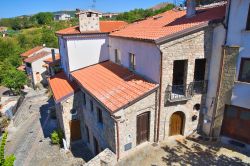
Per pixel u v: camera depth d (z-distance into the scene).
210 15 14.61
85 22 21.19
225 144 14.98
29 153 21.02
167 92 14.03
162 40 12.68
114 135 13.24
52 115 28.83
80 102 19.53
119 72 18.11
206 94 15.23
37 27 112.00
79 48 21.38
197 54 13.97
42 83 45.59
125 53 18.30
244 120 14.04
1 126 27.41
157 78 13.84
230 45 13.15
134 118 13.59
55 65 28.70
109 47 22.31
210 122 15.29
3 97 40.22
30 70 45.78
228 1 12.65
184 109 15.05
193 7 16.34
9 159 10.25
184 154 14.16
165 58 13.26
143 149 14.62
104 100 13.68
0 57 63.28
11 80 39.88
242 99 13.56
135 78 15.82
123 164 13.47
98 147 17.47
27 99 37.81
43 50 51.69
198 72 15.69
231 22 12.84
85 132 20.12
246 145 14.22
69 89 19.66
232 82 13.67
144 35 15.04
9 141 24.03
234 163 13.30
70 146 20.38
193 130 15.96
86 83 17.39
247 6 12.12
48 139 23.30
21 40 79.00
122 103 12.74
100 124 15.86
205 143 15.17
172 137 15.72
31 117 29.95
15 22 127.25
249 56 12.70
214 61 14.20
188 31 13.05
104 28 22.92
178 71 17.23
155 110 14.41
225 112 14.74
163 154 14.18
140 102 13.47
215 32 13.73
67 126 19.84
